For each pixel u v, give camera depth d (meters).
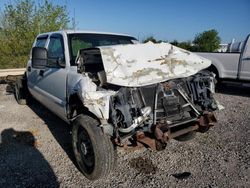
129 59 3.73
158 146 3.46
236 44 10.22
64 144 4.92
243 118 6.38
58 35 5.27
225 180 3.68
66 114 4.55
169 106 3.80
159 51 4.06
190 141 4.95
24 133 5.49
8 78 10.44
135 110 3.50
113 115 3.41
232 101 8.24
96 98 3.46
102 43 5.29
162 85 3.78
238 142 4.93
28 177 3.81
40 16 16.66
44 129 5.72
